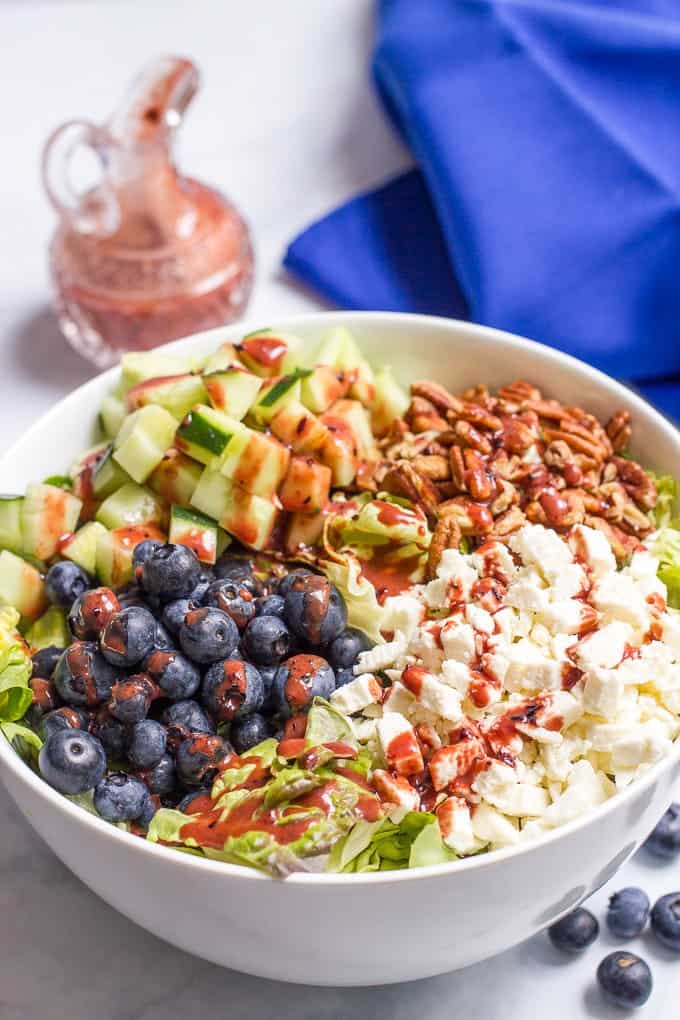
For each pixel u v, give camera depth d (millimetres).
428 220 980
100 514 767
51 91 1076
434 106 965
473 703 705
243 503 755
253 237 1003
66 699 714
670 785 683
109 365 954
